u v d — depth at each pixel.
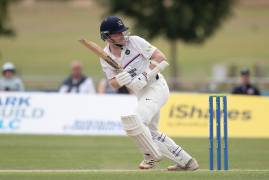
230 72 100.56
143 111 31.11
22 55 154.50
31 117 55.72
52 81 73.75
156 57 31.19
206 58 149.62
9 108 55.75
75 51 161.88
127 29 31.02
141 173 30.89
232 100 55.25
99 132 55.25
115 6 91.62
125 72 30.73
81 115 55.56
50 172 31.91
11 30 94.38
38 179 29.39
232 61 128.88
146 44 31.23
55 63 143.00
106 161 40.06
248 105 55.22
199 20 92.38
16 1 97.31
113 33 30.66
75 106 55.66
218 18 93.31
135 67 31.30
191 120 55.06
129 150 45.81
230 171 31.81
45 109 55.78
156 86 31.58
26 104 55.84
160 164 38.22
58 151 44.97
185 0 92.00
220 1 92.69
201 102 55.22
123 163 39.12
